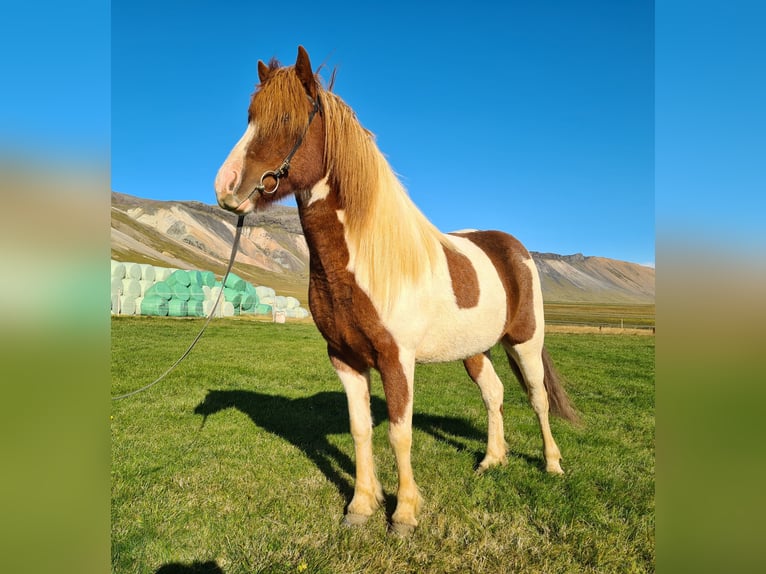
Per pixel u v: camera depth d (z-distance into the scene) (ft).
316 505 9.54
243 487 10.31
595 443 14.08
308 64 8.00
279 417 16.33
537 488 10.31
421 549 8.07
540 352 11.75
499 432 12.01
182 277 89.25
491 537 8.46
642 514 9.45
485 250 11.05
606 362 35.14
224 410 17.10
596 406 19.56
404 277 8.41
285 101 7.79
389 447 13.28
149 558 7.66
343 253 8.38
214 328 57.52
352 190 8.25
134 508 9.21
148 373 24.17
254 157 7.61
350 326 8.51
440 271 9.15
